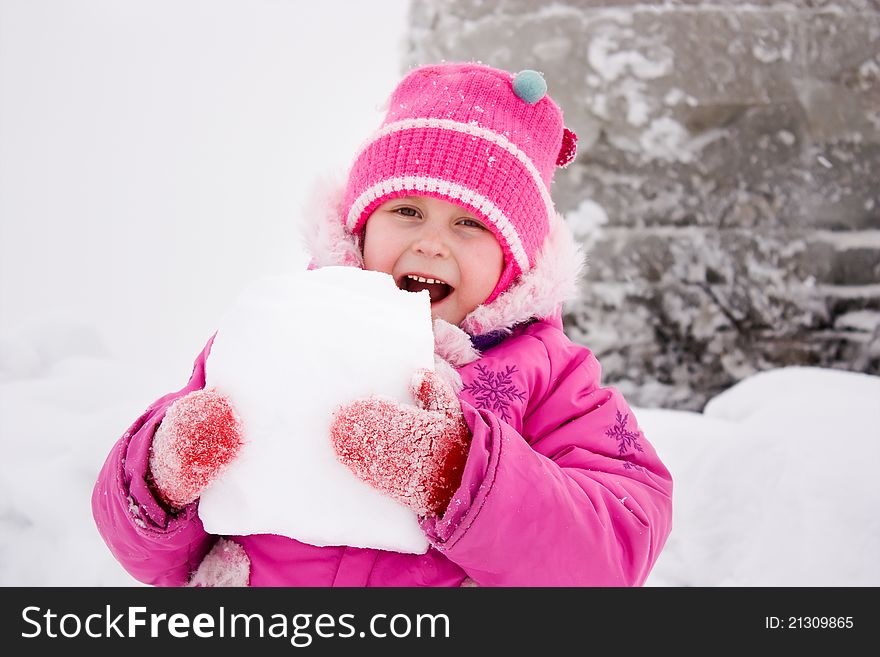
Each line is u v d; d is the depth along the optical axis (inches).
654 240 153.2
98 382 124.2
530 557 46.8
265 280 48.8
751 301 152.6
